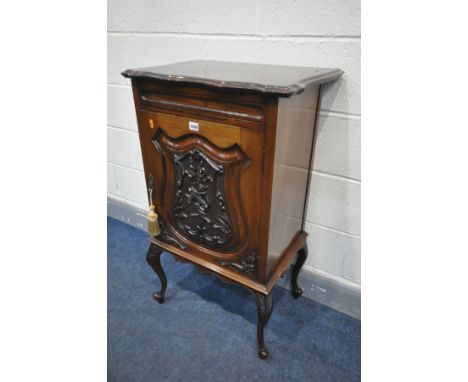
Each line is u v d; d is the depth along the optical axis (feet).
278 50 3.12
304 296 4.18
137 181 5.32
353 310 3.87
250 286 2.87
